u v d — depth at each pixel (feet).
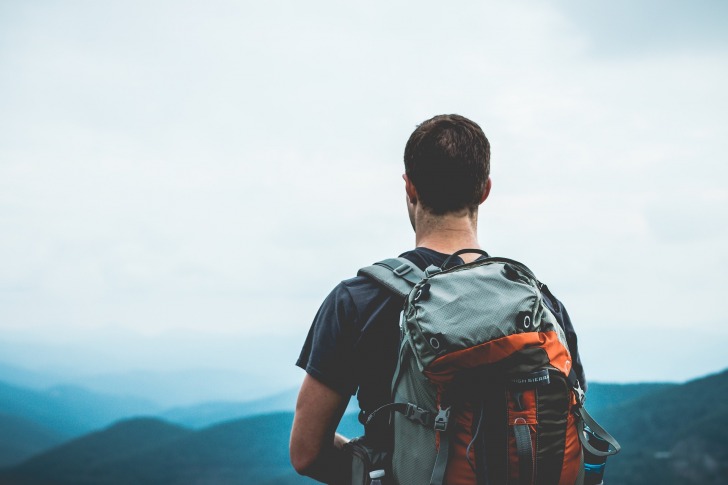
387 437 5.62
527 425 5.11
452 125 6.06
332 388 5.70
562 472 5.26
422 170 6.03
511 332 5.18
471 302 5.30
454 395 5.19
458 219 6.08
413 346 5.31
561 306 6.13
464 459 5.16
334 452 5.92
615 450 5.52
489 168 6.18
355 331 5.68
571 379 5.52
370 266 5.90
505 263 5.71
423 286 5.48
